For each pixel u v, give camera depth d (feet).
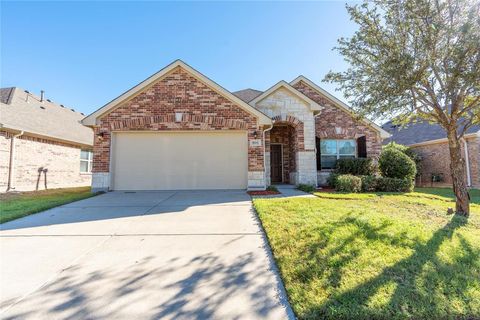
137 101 36.32
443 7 18.79
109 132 35.86
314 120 44.70
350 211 20.71
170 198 29.50
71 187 51.67
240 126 36.63
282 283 10.41
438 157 55.77
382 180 36.19
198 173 36.81
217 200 28.02
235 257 12.84
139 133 36.78
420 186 59.11
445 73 19.60
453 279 10.32
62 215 21.33
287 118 43.37
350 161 42.80
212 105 36.60
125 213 22.00
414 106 21.63
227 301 9.23
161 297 9.45
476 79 18.24
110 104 35.73
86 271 11.39
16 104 48.78
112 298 9.37
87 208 24.08
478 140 47.73
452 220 19.10
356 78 22.97
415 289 9.59
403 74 19.56
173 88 36.60
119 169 36.40
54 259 12.62
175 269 11.57
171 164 36.78
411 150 60.34
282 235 15.20
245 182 36.88
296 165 43.83
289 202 24.84
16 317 8.32
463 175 21.34
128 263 12.19
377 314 8.30
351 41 22.06
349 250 12.82
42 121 50.03
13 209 22.89
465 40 17.60
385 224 16.85
